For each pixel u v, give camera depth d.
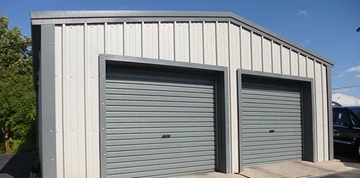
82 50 5.53
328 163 9.15
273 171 7.70
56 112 5.25
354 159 10.61
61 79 5.32
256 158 8.11
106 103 5.91
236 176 7.03
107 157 5.86
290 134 9.09
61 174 5.21
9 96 16.11
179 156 6.81
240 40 7.68
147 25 6.23
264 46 8.18
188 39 6.77
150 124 6.44
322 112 9.60
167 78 6.76
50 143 5.15
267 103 8.53
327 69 9.86
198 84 7.23
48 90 5.20
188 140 6.97
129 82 6.23
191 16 6.84
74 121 5.38
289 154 9.00
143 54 6.12
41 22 5.25
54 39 5.32
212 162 7.34
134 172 6.16
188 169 6.93
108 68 6.00
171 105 6.76
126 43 5.94
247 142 7.93
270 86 8.66
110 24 5.82
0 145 15.27
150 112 6.45
